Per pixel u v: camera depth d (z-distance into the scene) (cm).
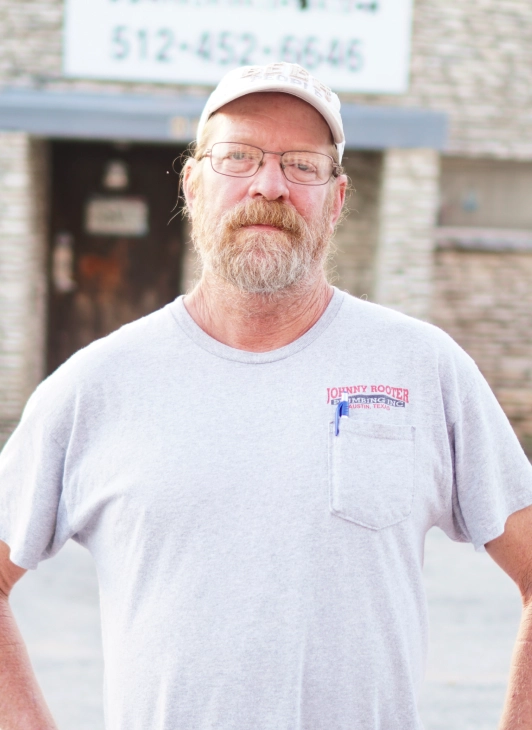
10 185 761
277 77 191
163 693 176
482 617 493
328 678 175
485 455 193
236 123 194
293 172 193
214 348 190
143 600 180
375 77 769
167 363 189
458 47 792
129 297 889
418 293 791
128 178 879
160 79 763
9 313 771
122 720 181
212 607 175
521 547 195
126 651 181
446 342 196
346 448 181
